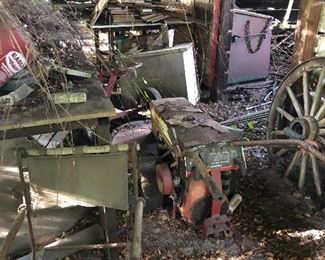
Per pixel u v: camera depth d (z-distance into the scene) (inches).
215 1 192.1
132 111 166.4
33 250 90.5
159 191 126.2
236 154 112.3
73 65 112.8
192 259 109.3
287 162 154.9
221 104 208.1
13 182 104.7
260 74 226.4
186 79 184.7
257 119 186.4
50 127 87.0
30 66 94.0
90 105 91.0
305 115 136.3
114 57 172.1
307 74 136.6
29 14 123.4
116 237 106.0
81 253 109.5
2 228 105.8
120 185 83.9
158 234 118.7
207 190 111.7
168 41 190.9
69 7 185.2
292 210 130.5
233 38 206.1
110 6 210.8
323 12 134.3
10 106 89.0
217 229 115.8
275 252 111.8
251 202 134.2
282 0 274.5
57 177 83.1
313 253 111.3
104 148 81.3
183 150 108.7
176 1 218.5
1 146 103.4
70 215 114.0
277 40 272.8
